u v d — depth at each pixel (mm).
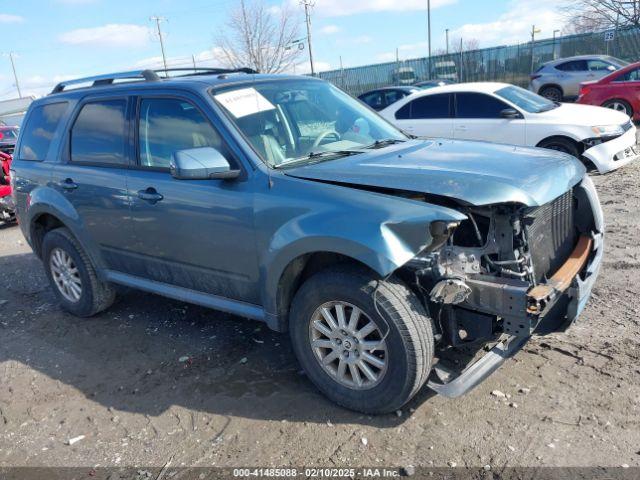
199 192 3648
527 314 2824
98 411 3617
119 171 4234
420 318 2951
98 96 4531
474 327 3057
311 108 4152
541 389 3326
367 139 4156
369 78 31562
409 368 2957
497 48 27469
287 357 4027
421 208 2836
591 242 3873
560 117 8812
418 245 2803
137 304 5336
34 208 4996
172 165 3312
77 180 4543
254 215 3357
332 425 3197
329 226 2984
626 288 4598
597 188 8180
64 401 3779
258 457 2998
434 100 9938
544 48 26062
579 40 24906
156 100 4047
